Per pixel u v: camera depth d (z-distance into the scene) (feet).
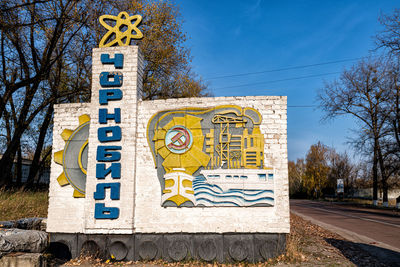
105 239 26.68
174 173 26.78
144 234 26.43
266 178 26.02
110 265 25.32
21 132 55.21
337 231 40.57
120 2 58.44
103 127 27.89
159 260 25.88
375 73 93.56
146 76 69.46
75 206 27.81
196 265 24.98
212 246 25.66
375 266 23.81
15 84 52.16
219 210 25.98
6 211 35.55
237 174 26.23
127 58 28.84
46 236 24.67
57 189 28.32
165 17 68.49
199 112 27.55
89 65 66.03
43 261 21.47
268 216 25.59
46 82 63.36
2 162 52.90
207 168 26.63
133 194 26.66
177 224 26.12
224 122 27.07
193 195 26.32
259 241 25.49
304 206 106.42
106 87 28.66
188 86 73.05
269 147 26.43
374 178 97.76
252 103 27.12
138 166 27.35
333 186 181.88
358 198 165.68
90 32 60.39
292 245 26.66
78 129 29.07
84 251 26.81
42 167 71.67
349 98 96.02
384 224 49.11
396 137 82.84
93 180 27.27
